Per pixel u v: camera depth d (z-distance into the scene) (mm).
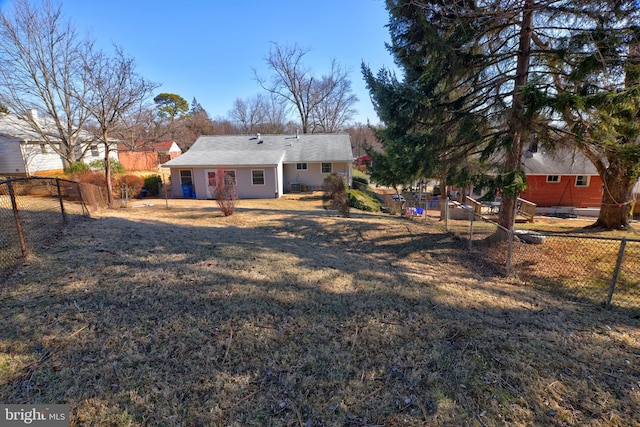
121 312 3307
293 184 22141
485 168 6715
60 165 22125
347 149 23266
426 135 6723
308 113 36906
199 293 3912
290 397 2355
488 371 2693
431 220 12047
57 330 2900
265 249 6414
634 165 5258
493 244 7188
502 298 4414
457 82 6664
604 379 2635
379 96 6727
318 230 9281
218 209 12688
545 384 2553
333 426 2123
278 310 3631
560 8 5402
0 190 9359
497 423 2174
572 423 2186
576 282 5254
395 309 3826
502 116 6164
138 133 21016
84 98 17391
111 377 2412
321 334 3180
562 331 3430
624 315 3967
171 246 5895
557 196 18391
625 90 4566
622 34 4906
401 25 6367
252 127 45250
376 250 7527
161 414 2137
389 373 2641
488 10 5699
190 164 18609
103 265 4543
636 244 7379
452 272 5785
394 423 2156
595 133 5285
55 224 6859
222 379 2479
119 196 16938
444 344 3080
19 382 2297
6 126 19672
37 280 3885
